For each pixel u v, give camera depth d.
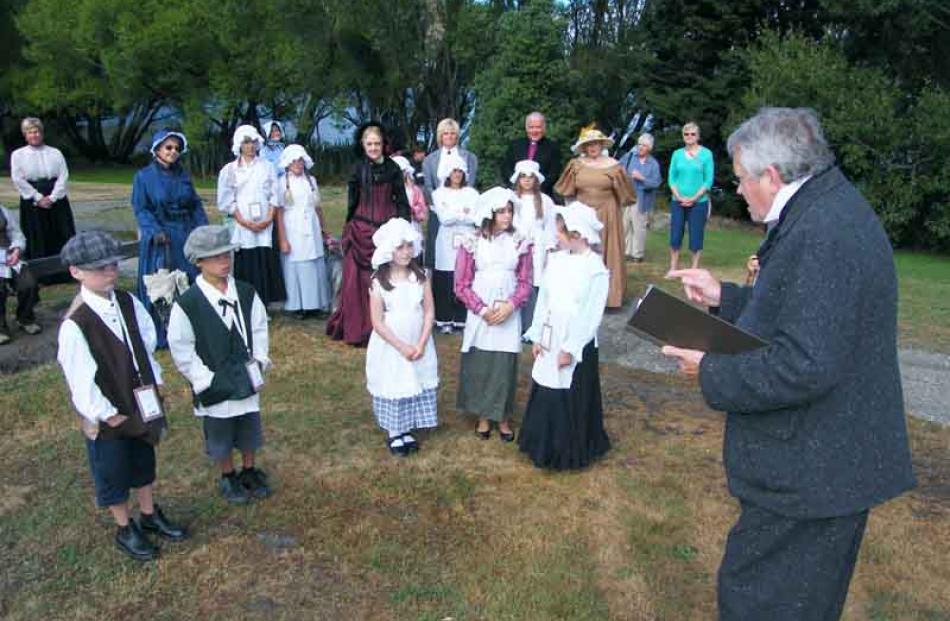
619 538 3.78
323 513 3.97
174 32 24.94
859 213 2.08
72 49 27.22
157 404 3.44
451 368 6.19
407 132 26.02
